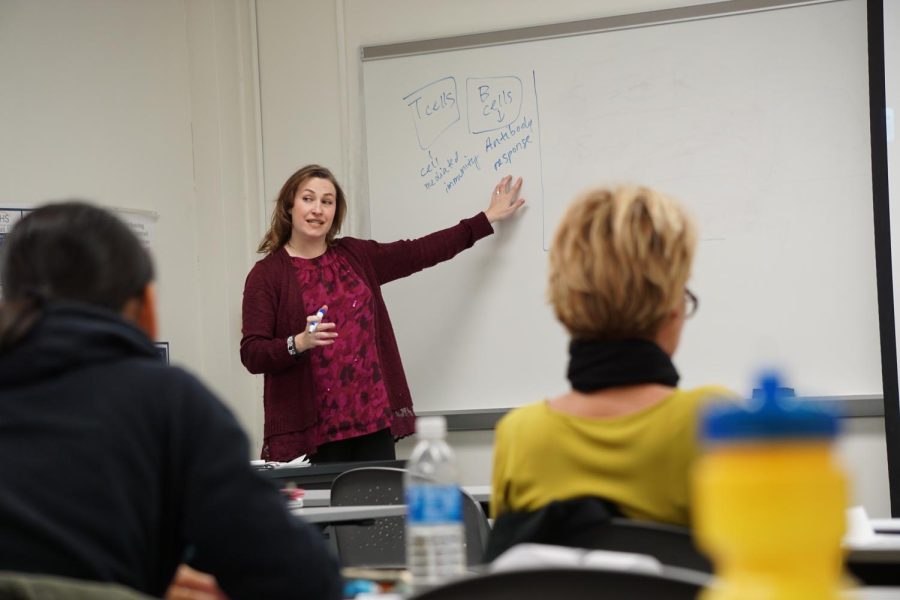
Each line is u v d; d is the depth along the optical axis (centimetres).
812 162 447
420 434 147
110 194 500
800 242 448
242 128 530
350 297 440
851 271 443
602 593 85
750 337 451
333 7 517
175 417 137
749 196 453
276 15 527
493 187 487
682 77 461
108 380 137
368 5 511
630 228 153
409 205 498
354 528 266
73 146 487
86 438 132
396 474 261
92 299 144
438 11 500
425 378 494
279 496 141
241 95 531
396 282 499
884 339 407
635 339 154
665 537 135
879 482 436
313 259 443
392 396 446
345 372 435
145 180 516
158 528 136
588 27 474
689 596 82
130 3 516
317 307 435
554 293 158
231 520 134
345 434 432
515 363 482
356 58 512
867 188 442
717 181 457
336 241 453
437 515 135
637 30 467
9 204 458
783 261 449
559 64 478
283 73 525
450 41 493
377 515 216
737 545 53
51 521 127
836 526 53
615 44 470
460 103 492
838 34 446
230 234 532
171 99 531
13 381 136
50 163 478
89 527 128
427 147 496
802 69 449
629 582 84
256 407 527
